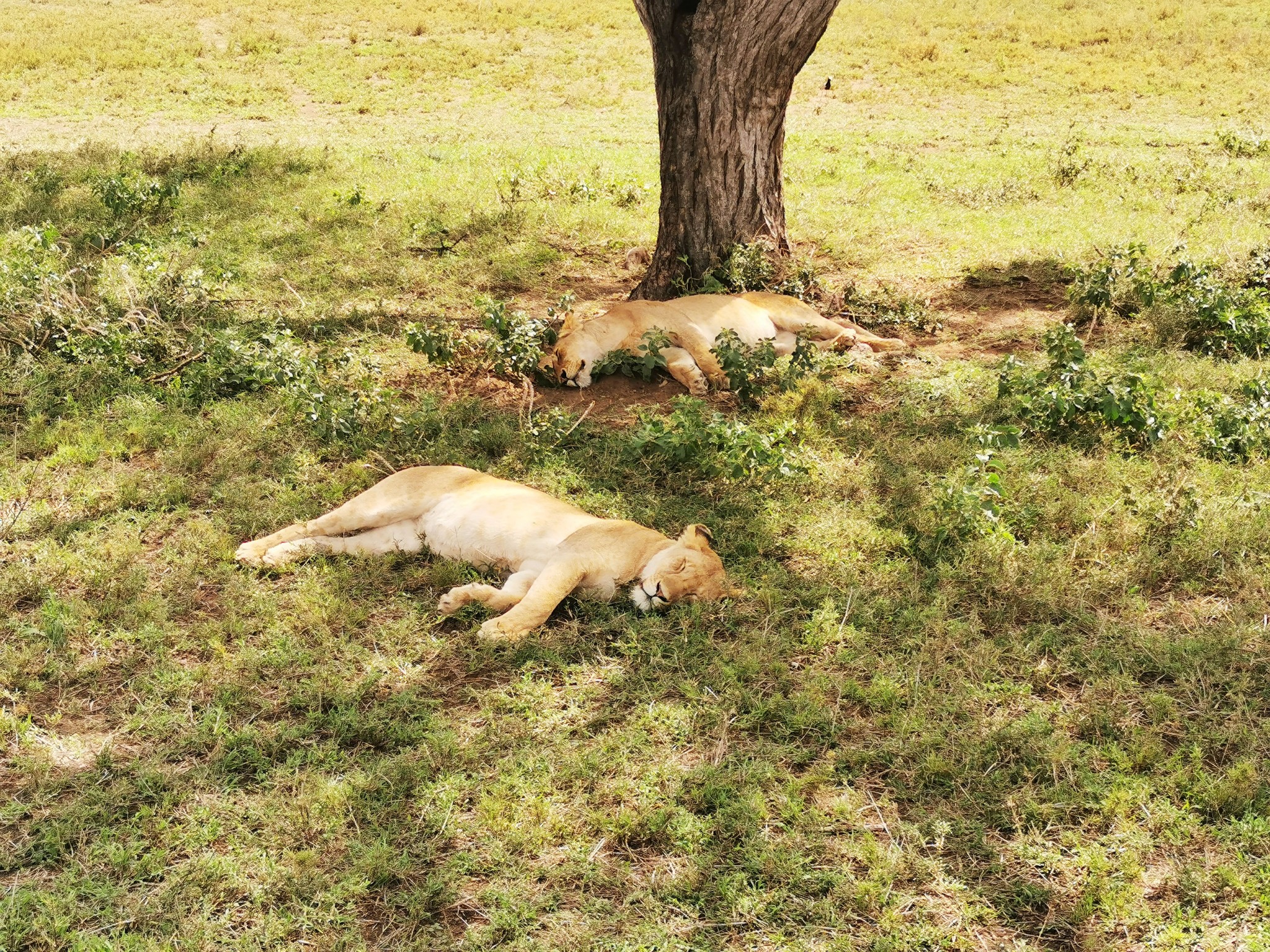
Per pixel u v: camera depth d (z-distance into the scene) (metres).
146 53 23.22
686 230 9.91
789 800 3.92
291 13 27.25
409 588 5.34
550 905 3.51
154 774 3.98
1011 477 6.29
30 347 7.82
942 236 11.80
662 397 7.86
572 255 11.27
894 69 23.33
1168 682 4.65
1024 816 3.88
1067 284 10.20
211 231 11.27
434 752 4.14
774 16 9.23
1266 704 4.44
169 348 7.87
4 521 5.73
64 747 4.19
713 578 5.15
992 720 4.36
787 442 6.71
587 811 3.89
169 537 5.73
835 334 8.70
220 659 4.70
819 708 4.42
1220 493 6.05
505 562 5.44
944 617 5.03
